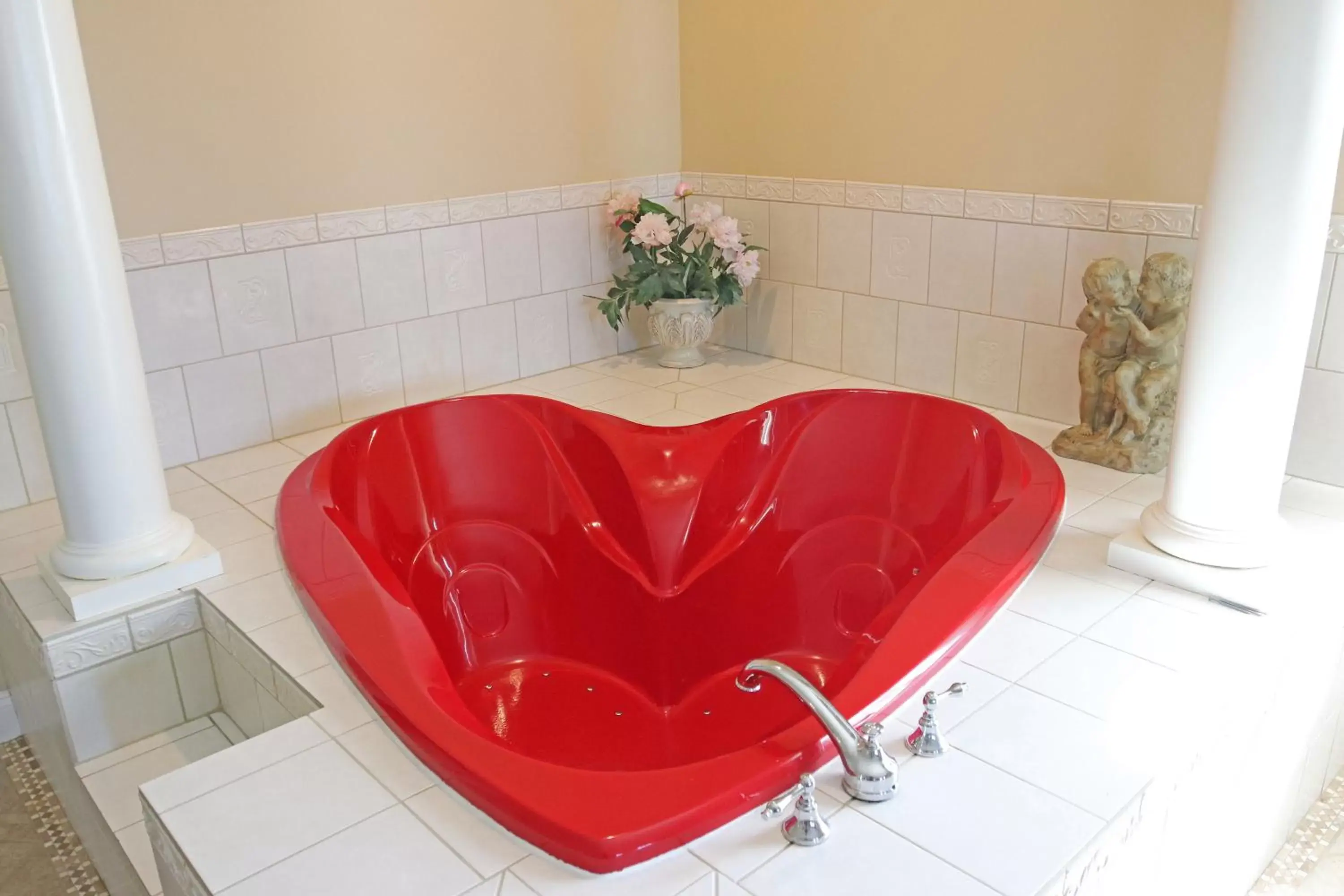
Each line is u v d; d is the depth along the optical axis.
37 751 2.31
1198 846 1.60
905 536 2.44
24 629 1.97
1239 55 1.67
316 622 1.81
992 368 2.82
